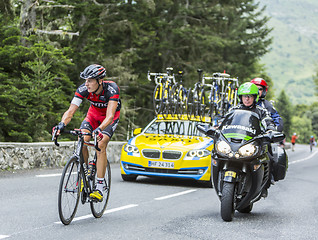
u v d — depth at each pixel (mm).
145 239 5715
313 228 6812
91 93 6449
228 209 6902
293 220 7426
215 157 7066
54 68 19172
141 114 35406
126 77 29312
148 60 34875
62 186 6098
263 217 7629
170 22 36250
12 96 17062
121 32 32344
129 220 6871
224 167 7004
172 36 36344
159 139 11828
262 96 8625
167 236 5930
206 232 6262
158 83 14164
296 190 11609
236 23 40125
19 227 6008
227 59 40906
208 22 38781
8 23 20125
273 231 6504
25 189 9359
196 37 36906
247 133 7078
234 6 39719
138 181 11992
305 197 10312
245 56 41562
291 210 8461
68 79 20078
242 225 6836
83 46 25672
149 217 7184
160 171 11273
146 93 35625
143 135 12391
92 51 24812
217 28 39406
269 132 7125
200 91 15008
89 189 6652
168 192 10203
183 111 14648
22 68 19062
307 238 6141
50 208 7398
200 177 11117
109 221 6723
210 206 8539
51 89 18250
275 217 7668
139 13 31844
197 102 14633
